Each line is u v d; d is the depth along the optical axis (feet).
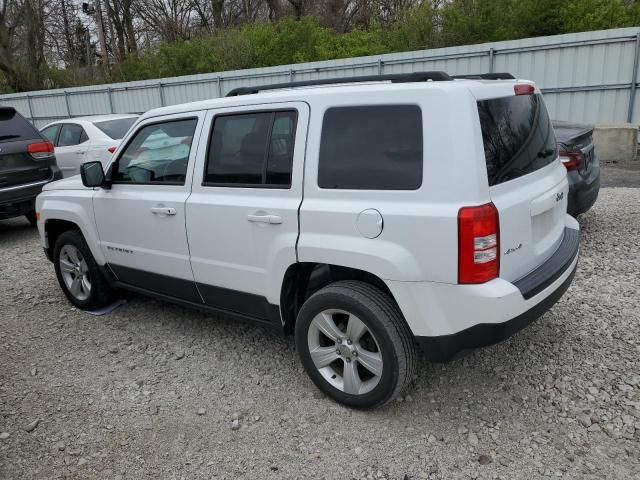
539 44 39.99
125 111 65.72
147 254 13.60
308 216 10.14
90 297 15.94
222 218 11.59
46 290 18.35
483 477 8.75
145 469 9.40
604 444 9.32
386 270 9.25
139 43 110.42
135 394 11.67
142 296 17.08
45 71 98.63
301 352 11.00
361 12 94.89
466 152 8.66
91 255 15.47
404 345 9.68
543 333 13.07
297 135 10.44
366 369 10.39
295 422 10.40
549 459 9.04
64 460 9.71
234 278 11.78
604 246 18.89
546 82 40.60
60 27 113.09
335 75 49.83
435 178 8.84
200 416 10.78
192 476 9.18
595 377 11.19
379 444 9.64
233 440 10.02
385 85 9.59
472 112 8.80
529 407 10.41
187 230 12.40
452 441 9.61
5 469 9.53
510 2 52.26
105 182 14.14
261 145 11.07
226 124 11.79
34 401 11.59
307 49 68.85
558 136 18.13
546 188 10.48
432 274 8.93
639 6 48.21
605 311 13.98
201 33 96.63
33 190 25.05
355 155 9.73
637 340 12.50
